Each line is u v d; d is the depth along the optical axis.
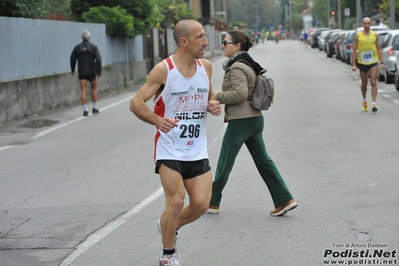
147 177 19.88
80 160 23.17
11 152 25.59
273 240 13.48
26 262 12.68
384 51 49.69
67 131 30.66
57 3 64.44
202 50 11.28
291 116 32.50
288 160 21.56
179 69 11.30
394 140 24.81
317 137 25.98
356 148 23.39
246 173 19.80
